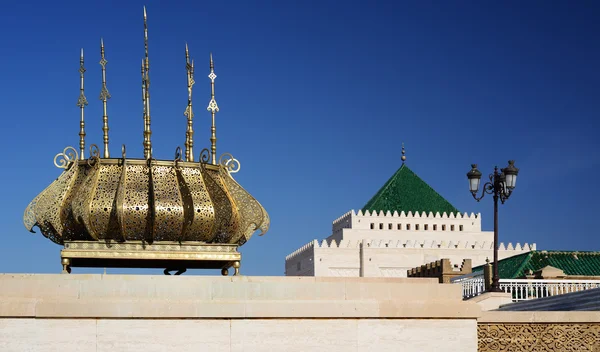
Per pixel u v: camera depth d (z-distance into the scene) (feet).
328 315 38.09
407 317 38.93
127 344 36.35
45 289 36.40
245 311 37.29
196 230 40.16
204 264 43.19
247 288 38.01
